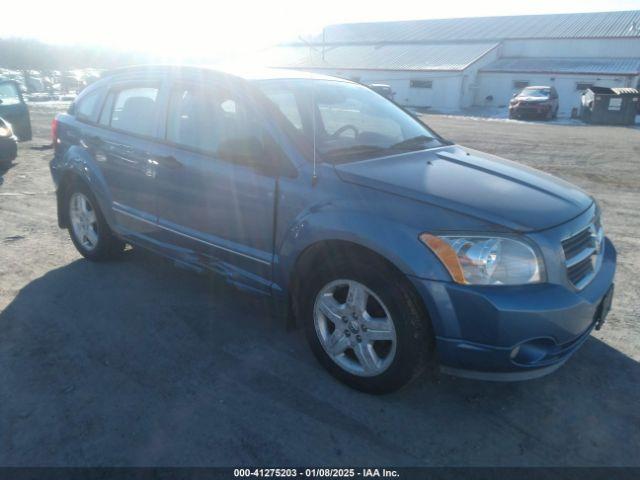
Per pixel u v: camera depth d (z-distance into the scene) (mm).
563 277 2781
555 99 28094
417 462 2613
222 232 3648
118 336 3705
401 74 36469
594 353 3590
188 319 3951
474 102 37656
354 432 2805
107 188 4504
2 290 4414
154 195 4086
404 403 3045
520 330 2607
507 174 3428
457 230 2693
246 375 3277
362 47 44500
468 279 2639
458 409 3010
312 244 3086
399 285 2779
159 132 4055
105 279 4637
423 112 32406
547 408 3031
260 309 4125
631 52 36406
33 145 12555
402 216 2801
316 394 3104
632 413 2996
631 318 4078
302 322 3387
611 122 23906
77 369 3309
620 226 6492
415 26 47594
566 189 3369
